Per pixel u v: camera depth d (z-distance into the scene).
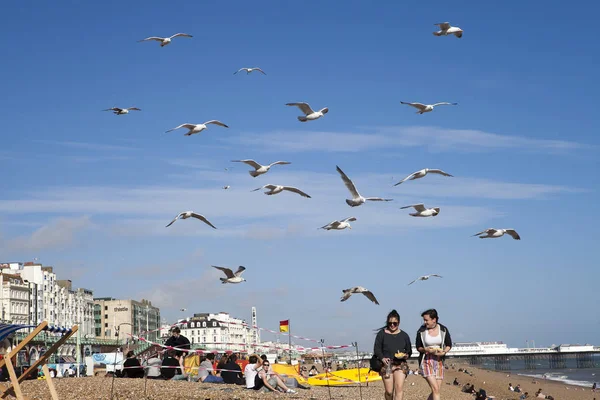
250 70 25.34
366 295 18.56
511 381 139.62
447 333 16.00
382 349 16.16
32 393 19.89
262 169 25.95
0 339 16.39
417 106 25.84
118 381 24.44
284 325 46.78
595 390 116.19
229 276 24.39
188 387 23.20
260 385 24.16
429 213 26.86
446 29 26.05
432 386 15.84
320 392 28.05
